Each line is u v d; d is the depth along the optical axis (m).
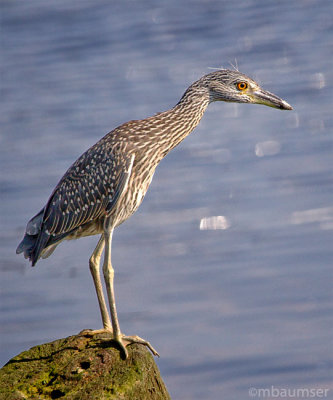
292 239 17.44
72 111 24.52
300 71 26.47
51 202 9.41
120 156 9.02
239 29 30.25
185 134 9.59
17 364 8.38
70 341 8.60
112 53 29.03
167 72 27.14
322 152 21.36
